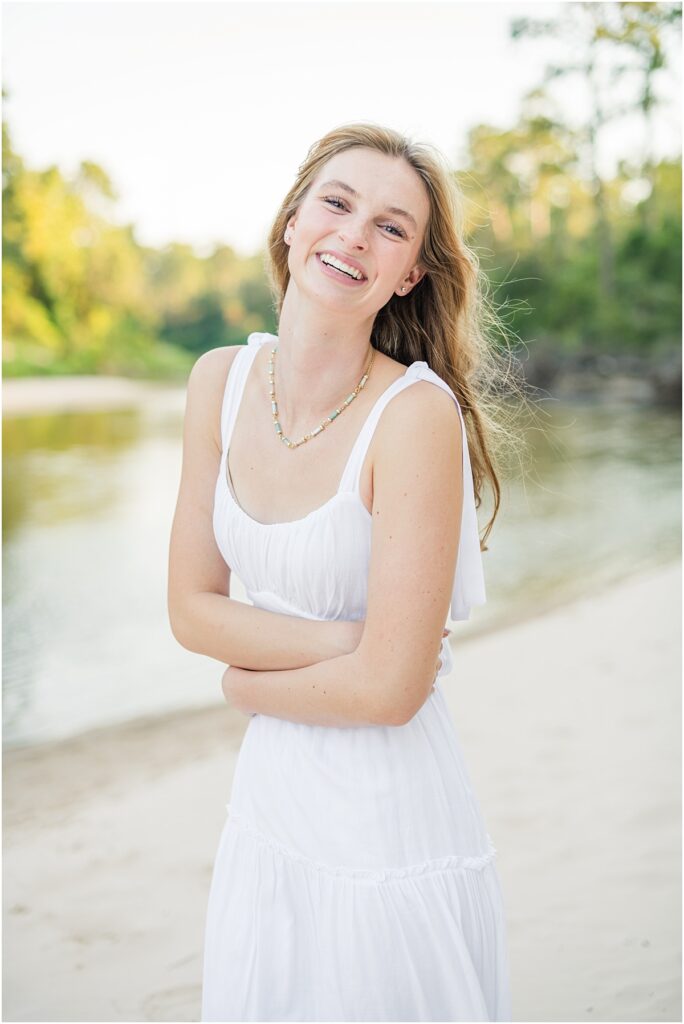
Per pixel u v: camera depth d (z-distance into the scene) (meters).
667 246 33.97
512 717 5.07
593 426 21.48
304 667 1.68
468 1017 1.61
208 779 4.61
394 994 1.62
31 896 3.48
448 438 1.62
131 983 2.90
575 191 36.69
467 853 1.70
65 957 3.06
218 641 1.76
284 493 1.73
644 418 23.08
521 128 36.91
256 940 1.70
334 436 1.70
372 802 1.64
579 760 4.43
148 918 3.30
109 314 42.75
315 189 1.67
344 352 1.69
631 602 7.69
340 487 1.66
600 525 11.31
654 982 2.75
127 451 19.69
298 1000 1.68
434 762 1.70
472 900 1.68
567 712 5.11
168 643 7.55
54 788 4.57
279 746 1.72
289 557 1.69
